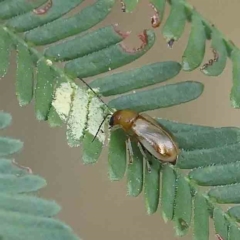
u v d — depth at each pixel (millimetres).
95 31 69
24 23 69
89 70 69
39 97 68
